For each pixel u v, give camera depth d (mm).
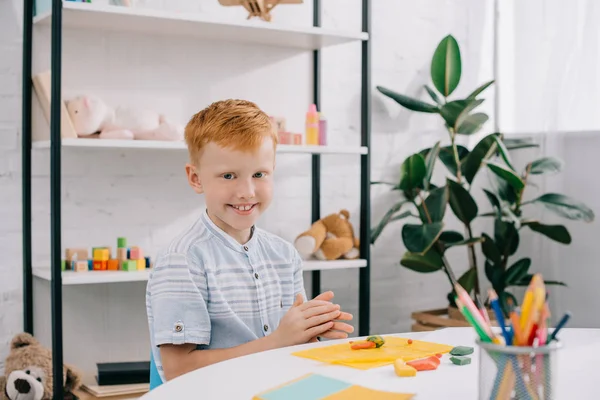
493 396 740
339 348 1054
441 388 846
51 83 1767
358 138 2543
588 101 2408
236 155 1200
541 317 742
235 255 1273
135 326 2197
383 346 1065
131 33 2148
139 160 2182
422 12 2652
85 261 1938
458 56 2414
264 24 2045
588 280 2457
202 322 1184
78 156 2100
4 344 2016
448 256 2750
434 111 2371
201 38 2234
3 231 2006
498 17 2746
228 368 942
